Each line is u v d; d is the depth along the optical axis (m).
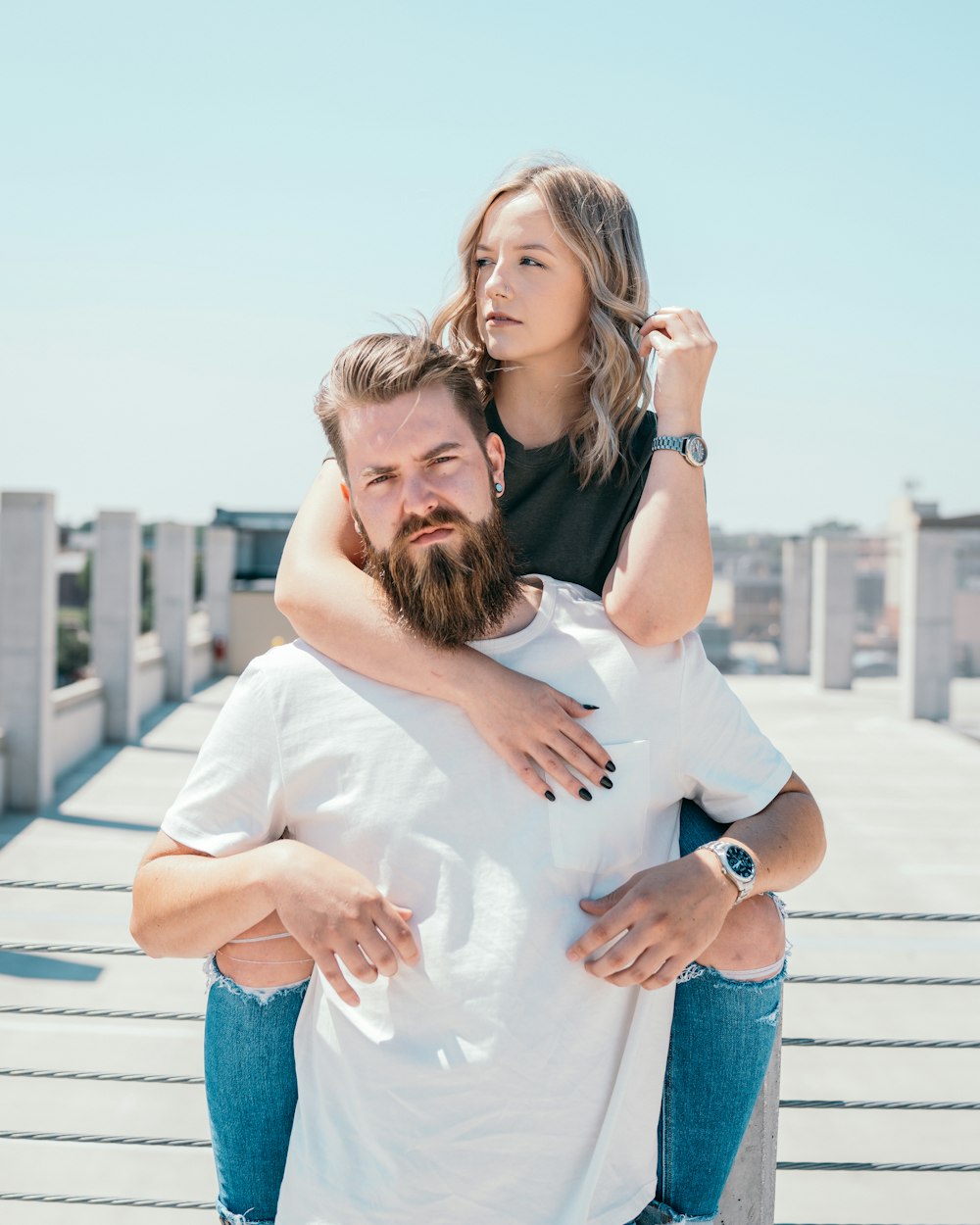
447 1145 1.17
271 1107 1.36
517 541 1.56
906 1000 7.66
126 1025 6.98
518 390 1.59
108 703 17.11
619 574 1.31
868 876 10.93
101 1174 5.12
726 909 1.25
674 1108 1.42
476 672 1.23
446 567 1.22
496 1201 1.17
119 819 12.48
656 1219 1.44
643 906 1.19
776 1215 4.88
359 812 1.23
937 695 20.33
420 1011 1.19
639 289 1.56
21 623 12.66
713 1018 1.38
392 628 1.26
